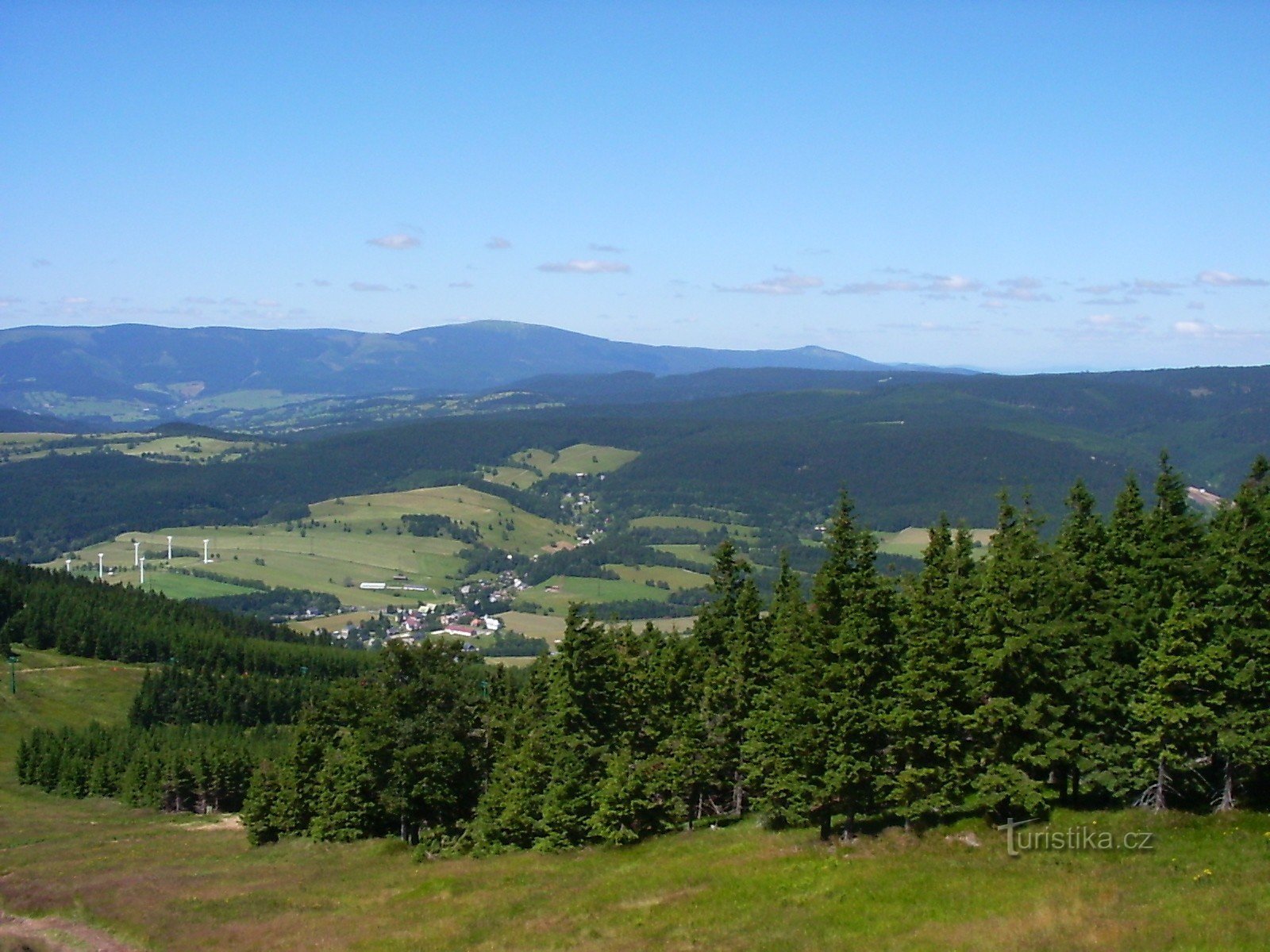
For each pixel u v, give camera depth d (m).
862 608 50.41
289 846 73.94
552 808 59.69
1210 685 45.19
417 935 44.22
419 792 69.00
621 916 43.66
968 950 33.00
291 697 160.75
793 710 51.25
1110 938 31.92
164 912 51.66
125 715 158.62
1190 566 47.94
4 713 152.50
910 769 49.09
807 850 49.50
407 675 73.00
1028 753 46.91
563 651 63.06
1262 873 36.22
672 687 65.75
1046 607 48.12
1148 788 47.28
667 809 60.84
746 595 64.69
